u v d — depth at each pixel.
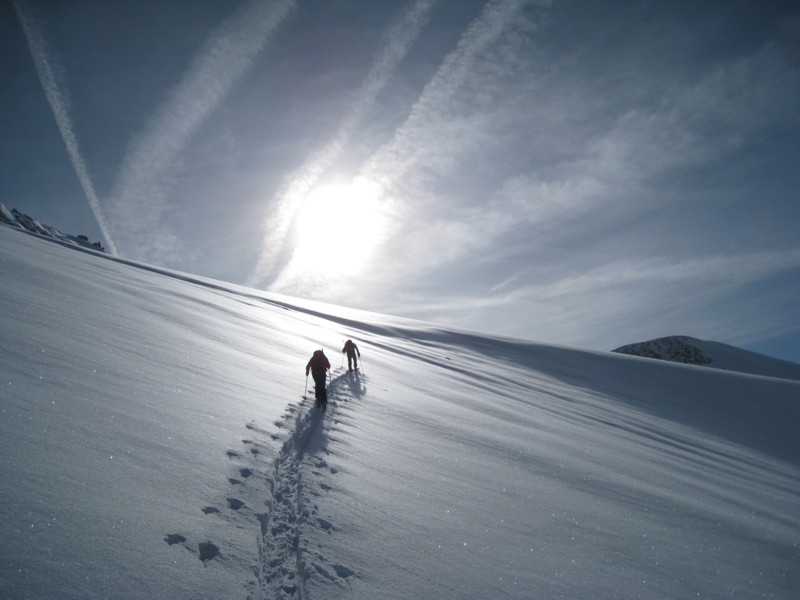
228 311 18.47
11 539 2.24
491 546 4.07
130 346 7.49
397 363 19.02
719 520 6.62
